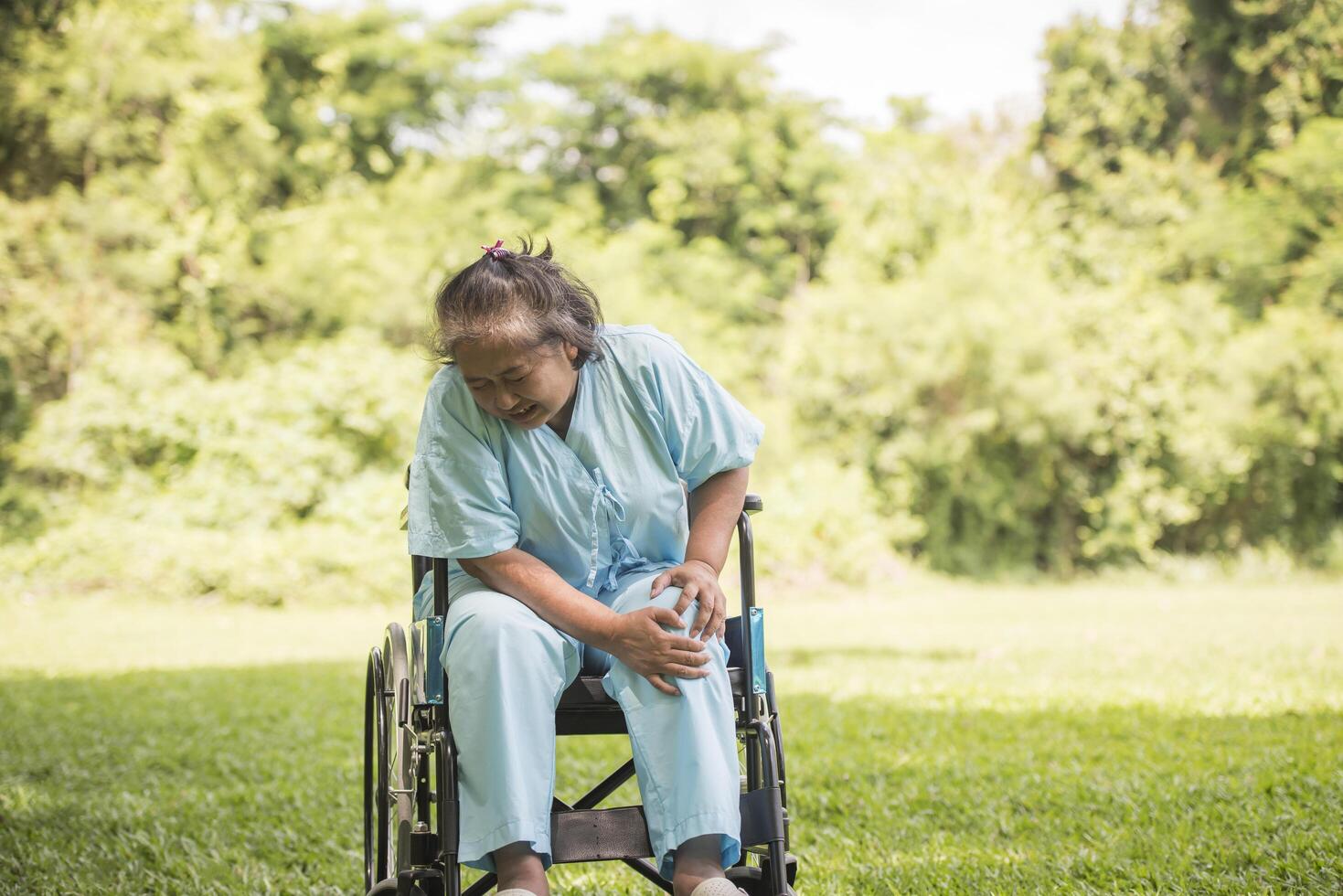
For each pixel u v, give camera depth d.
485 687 1.95
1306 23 16.84
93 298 14.33
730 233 22.19
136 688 6.47
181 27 15.91
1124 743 4.42
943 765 4.14
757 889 2.09
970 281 15.06
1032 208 18.69
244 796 3.96
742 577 2.20
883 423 15.13
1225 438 15.02
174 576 11.80
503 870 1.89
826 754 4.41
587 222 21.03
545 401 2.09
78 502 13.34
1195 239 17.20
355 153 20.94
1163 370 15.11
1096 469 15.53
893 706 5.51
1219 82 18.16
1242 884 2.64
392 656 2.21
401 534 12.70
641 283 18.17
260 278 16.06
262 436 13.28
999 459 15.13
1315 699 5.24
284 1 20.12
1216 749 4.17
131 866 3.14
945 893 2.71
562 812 2.02
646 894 2.86
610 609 2.10
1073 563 15.65
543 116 21.95
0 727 5.34
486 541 2.11
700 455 2.26
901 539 14.95
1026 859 2.98
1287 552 15.66
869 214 17.44
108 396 13.20
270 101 18.83
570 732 2.13
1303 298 16.23
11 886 2.96
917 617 10.74
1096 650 7.62
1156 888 2.69
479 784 1.92
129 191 15.19
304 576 11.98
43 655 8.22
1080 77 19.14
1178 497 15.20
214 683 6.68
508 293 2.05
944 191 16.91
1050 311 14.95
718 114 21.84
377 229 17.66
